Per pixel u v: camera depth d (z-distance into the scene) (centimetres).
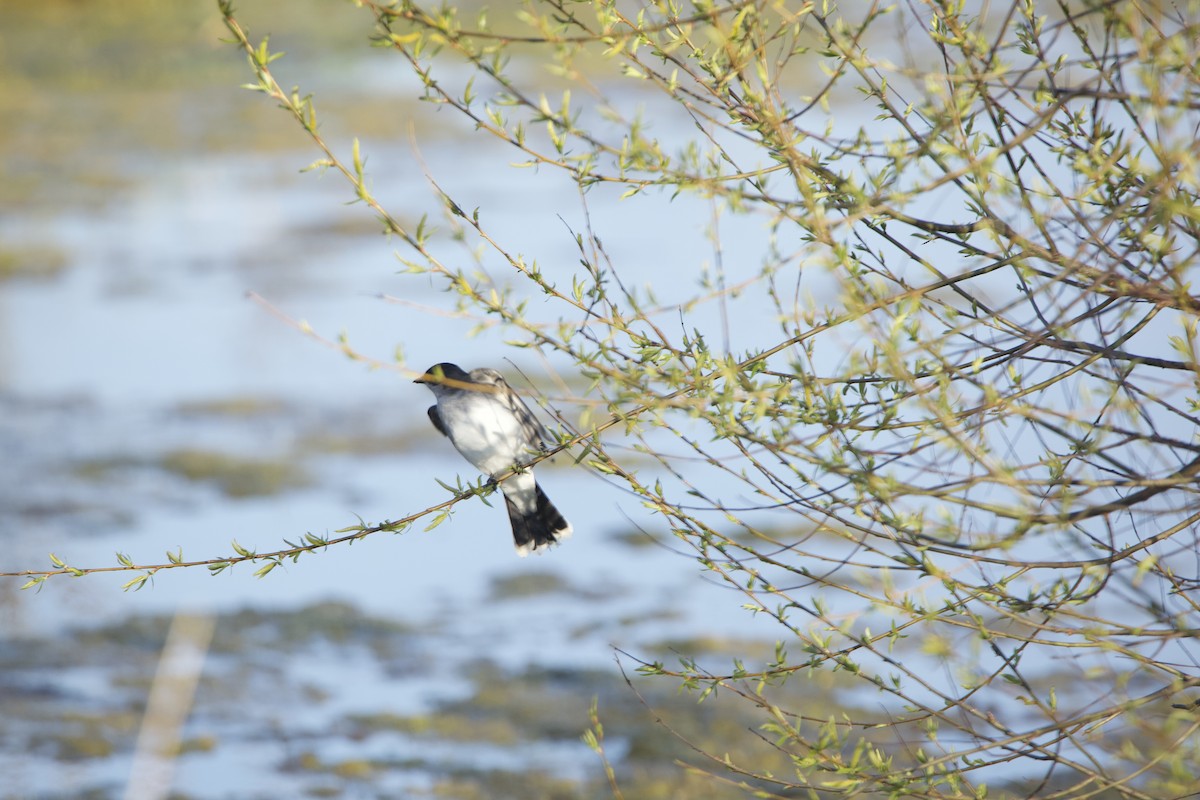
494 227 3872
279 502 2212
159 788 1386
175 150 4797
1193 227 510
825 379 513
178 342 3027
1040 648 1450
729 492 1942
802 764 534
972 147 507
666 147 2312
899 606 512
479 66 519
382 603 1886
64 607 1831
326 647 1759
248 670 1686
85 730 1512
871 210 498
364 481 2308
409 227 3872
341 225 3916
